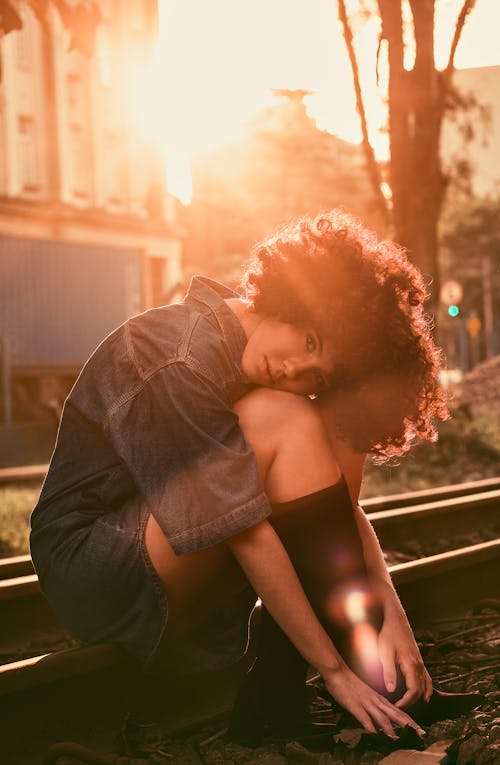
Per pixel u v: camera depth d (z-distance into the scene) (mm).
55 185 36969
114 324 31922
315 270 2479
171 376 2457
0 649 3816
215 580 2553
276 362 2533
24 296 28969
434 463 11734
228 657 2730
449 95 12375
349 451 2734
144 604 2516
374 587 2762
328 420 2688
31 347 29062
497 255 68875
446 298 29750
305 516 2486
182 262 40188
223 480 2379
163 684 2941
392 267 2602
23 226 30000
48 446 18328
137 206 40531
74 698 2740
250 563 2404
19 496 9594
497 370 22750
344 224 2615
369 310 2484
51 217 30922
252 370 2557
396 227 12445
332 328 2482
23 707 2633
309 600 2543
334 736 2562
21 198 30047
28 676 2553
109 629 2648
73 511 2623
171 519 2383
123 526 2500
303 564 2506
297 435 2492
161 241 37688
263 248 2590
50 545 2629
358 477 2795
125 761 2488
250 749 2656
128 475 2576
